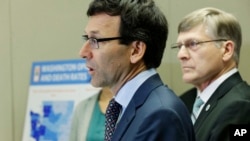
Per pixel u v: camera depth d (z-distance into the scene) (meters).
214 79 3.37
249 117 2.98
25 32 7.01
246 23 5.47
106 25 2.22
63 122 5.77
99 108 5.06
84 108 5.18
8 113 7.20
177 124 2.05
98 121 4.97
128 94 2.29
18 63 7.07
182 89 5.86
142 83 2.27
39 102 6.07
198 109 3.39
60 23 6.73
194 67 3.38
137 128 2.07
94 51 2.27
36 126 6.03
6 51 7.14
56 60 6.51
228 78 3.32
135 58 2.25
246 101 3.03
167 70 5.94
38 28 6.90
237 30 3.46
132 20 2.21
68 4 6.67
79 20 6.59
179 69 5.86
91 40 2.27
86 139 4.90
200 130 3.12
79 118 5.14
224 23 3.38
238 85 3.27
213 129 3.02
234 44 3.40
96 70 2.29
